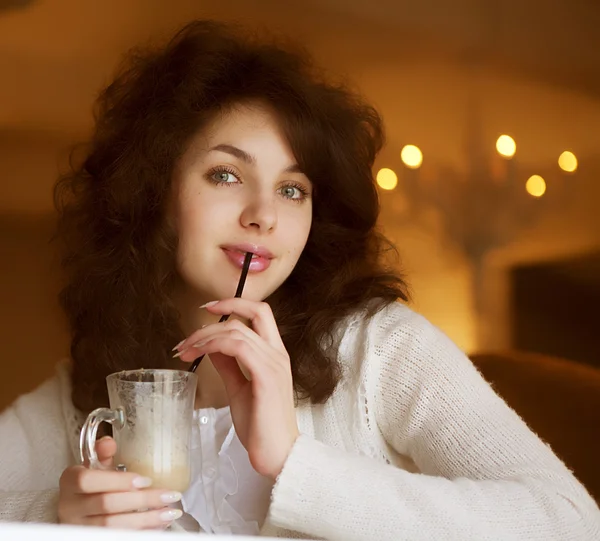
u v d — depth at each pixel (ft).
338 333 5.01
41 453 5.39
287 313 5.13
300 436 3.94
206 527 4.58
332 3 13.44
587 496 4.22
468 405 4.52
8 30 12.39
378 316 5.00
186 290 5.19
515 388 8.36
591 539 3.99
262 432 3.87
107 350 5.20
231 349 3.87
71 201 5.72
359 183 5.30
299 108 4.92
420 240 13.80
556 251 13.96
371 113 5.63
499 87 14.01
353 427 4.82
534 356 8.84
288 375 3.96
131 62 5.89
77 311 5.41
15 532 2.65
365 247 5.40
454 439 4.45
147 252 5.04
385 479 3.90
